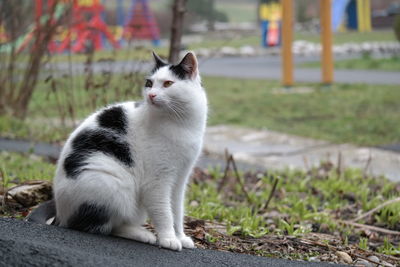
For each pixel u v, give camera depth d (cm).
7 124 1177
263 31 4131
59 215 500
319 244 598
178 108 496
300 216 729
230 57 3634
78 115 1289
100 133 493
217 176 922
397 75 2469
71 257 413
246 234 614
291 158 1123
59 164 503
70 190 479
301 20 5647
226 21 6084
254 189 866
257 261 492
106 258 429
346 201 823
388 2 5919
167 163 493
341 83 2216
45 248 418
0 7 1271
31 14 1447
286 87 2070
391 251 609
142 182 497
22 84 1251
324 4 2030
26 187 616
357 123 1444
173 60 915
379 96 1870
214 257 490
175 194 521
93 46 1316
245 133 1368
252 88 2161
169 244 493
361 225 704
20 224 484
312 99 1858
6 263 393
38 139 1098
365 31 4794
